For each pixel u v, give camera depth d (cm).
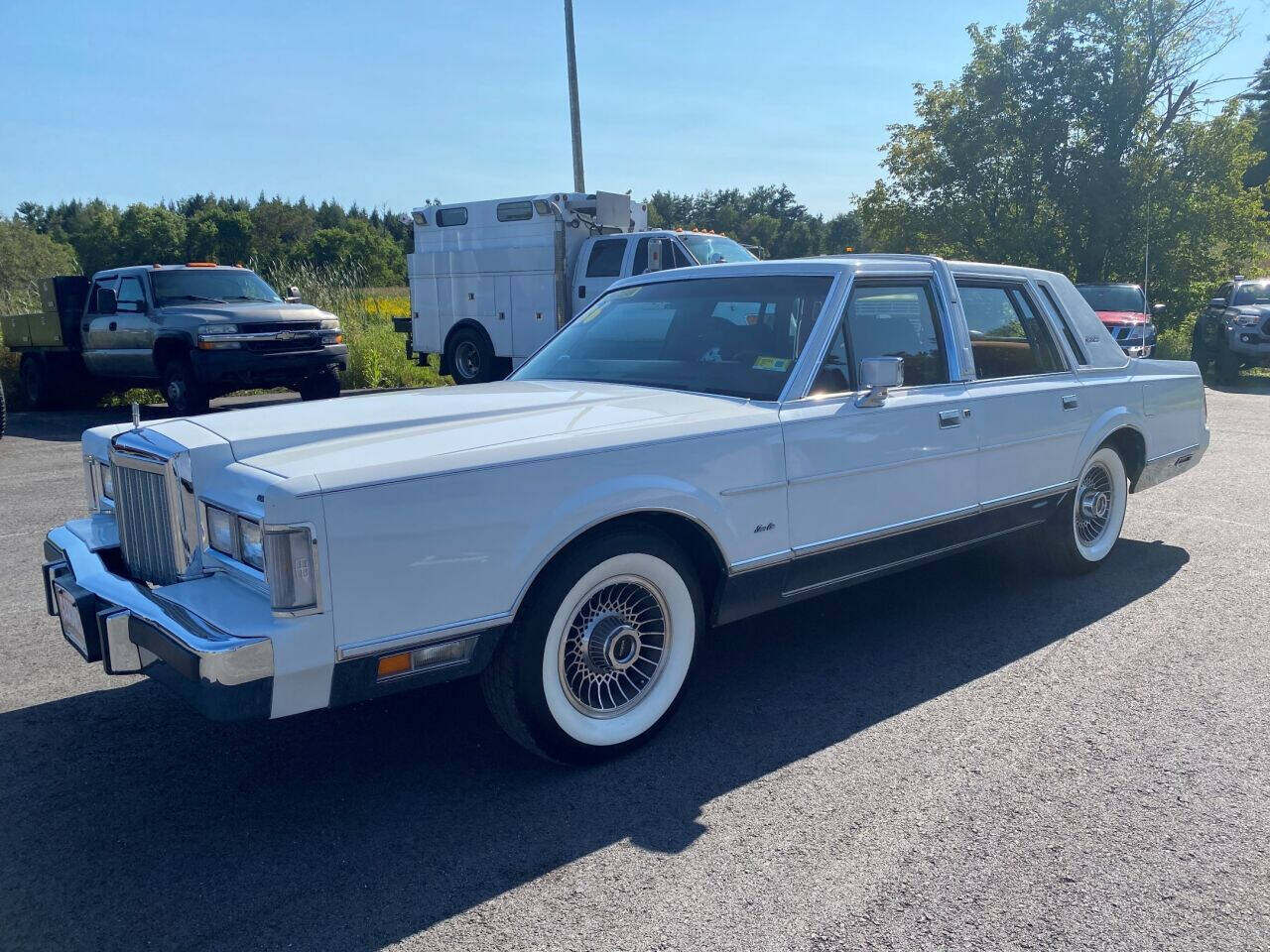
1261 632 470
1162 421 594
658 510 339
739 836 297
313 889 274
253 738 373
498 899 268
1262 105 5775
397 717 389
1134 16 2461
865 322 424
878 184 2898
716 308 446
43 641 480
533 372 472
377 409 362
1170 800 315
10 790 333
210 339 1239
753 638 475
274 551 269
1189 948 245
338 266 2211
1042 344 521
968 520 462
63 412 1490
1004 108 2603
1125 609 507
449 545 295
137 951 248
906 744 358
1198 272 2552
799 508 385
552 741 330
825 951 244
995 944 246
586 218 1396
